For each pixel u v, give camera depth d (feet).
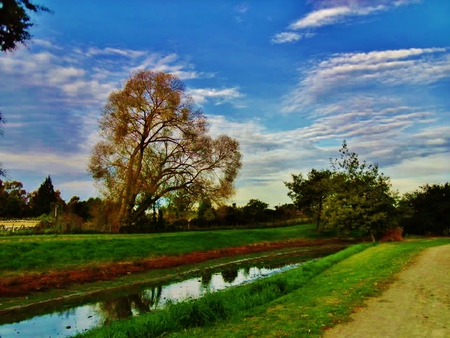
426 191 181.06
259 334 25.57
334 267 64.69
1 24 28.99
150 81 144.46
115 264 82.89
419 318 27.61
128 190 142.72
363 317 28.45
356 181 130.62
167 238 119.75
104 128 141.59
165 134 155.02
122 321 35.63
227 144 156.46
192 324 30.07
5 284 59.47
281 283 45.24
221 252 116.88
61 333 37.73
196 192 151.94
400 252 77.20
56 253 81.05
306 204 184.85
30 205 327.47
